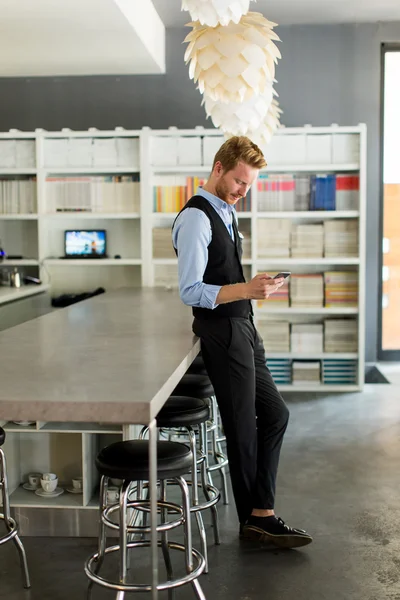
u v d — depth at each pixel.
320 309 6.80
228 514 3.96
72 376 2.45
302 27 7.20
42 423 3.65
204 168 6.64
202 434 3.81
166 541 2.99
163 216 6.75
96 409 2.07
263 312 6.91
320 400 6.51
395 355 7.68
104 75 7.29
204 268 3.15
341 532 3.66
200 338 3.31
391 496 4.16
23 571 3.10
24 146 6.82
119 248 7.12
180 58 7.22
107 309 4.57
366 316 7.42
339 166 6.63
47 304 6.86
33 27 5.58
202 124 7.27
